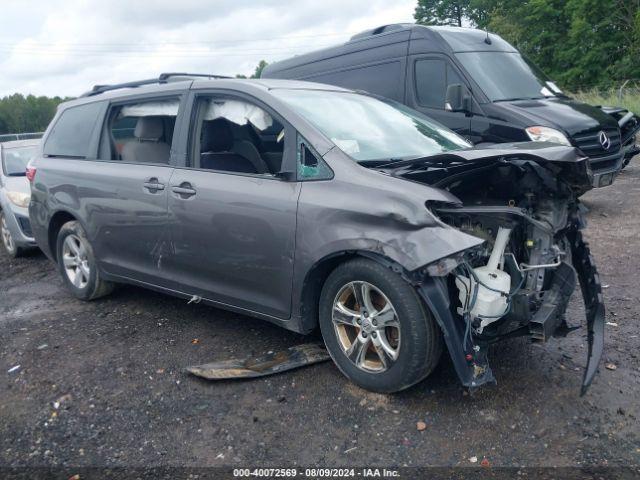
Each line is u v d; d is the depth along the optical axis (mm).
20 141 8391
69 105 5492
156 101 4516
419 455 2791
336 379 3520
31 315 5035
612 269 5461
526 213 3348
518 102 7129
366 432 2992
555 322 3242
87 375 3762
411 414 3123
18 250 7340
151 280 4473
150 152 4473
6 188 7340
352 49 8664
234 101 4039
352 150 3582
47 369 3885
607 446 2795
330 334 3473
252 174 3760
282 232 3496
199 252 3996
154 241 4309
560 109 7086
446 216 3117
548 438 2877
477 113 7117
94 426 3166
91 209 4797
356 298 3301
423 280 2953
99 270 4941
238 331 4352
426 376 3172
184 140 4199
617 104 17609
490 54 7719
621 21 31344
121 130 4777
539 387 3340
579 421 3002
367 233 3117
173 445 2961
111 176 4621
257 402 3324
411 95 7766
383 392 3264
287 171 3570
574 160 3209
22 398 3514
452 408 3160
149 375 3719
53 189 5180
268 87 4008
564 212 3506
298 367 3678
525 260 3459
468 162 3205
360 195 3219
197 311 4840
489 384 3383
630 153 8609
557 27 34500
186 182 4047
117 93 4922
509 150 3217
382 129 4043
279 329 4348
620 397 3211
